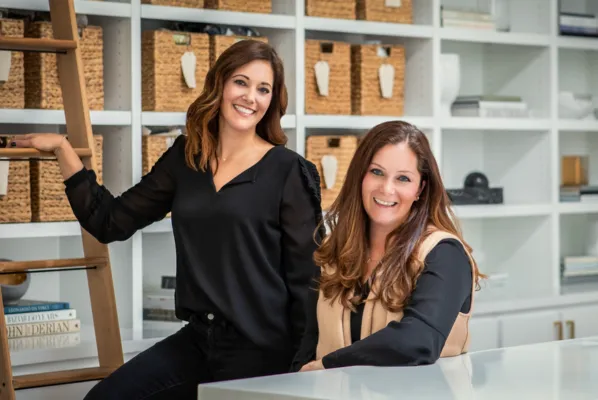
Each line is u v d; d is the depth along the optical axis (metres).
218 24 4.00
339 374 1.82
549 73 4.98
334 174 4.21
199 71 3.90
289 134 4.16
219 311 2.91
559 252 5.31
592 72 5.65
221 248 2.92
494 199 4.89
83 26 3.64
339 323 2.41
